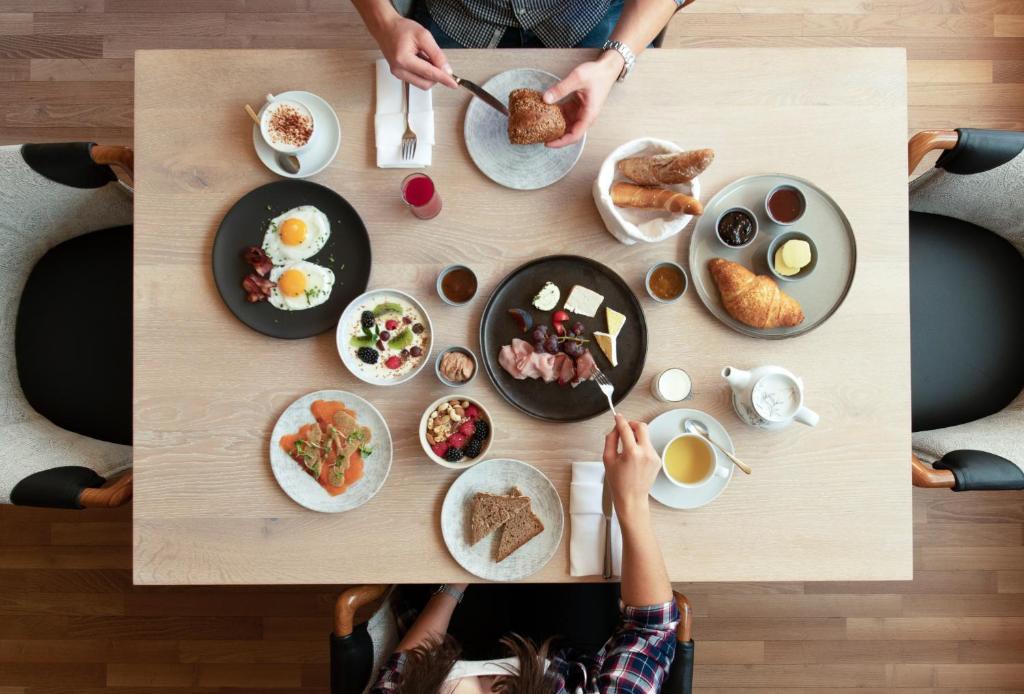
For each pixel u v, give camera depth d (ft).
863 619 7.83
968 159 5.12
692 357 4.88
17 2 7.87
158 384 4.81
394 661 4.97
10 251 5.57
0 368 5.65
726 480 4.71
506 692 4.13
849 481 4.83
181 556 4.77
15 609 7.73
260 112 4.81
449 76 4.63
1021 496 7.86
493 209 4.91
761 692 7.83
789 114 4.90
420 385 4.86
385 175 4.91
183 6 7.86
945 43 7.89
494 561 4.76
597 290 4.90
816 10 7.89
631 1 4.82
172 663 7.74
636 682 4.47
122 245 5.98
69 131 7.85
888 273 4.89
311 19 7.86
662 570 4.55
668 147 4.64
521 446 4.84
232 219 4.82
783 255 4.72
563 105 4.88
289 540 4.79
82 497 4.95
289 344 4.85
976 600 7.85
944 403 5.92
